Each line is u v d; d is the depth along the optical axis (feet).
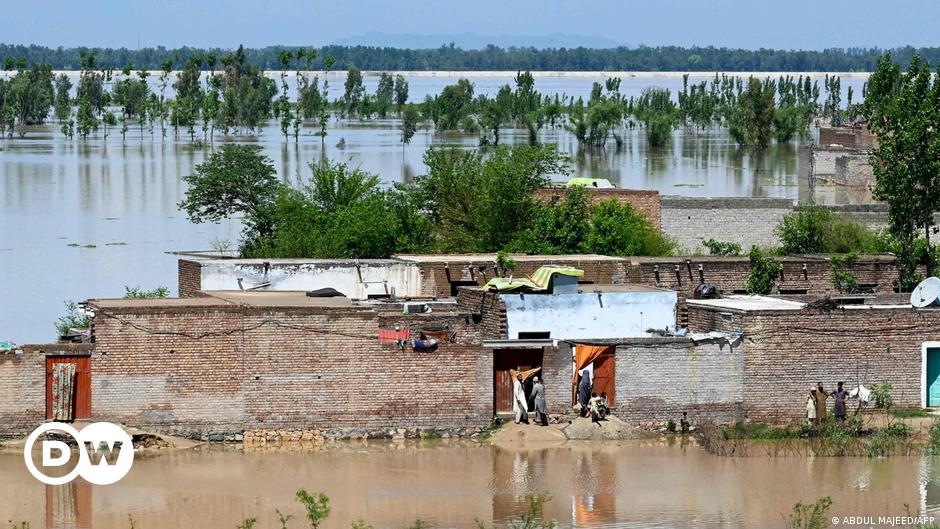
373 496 176.86
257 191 454.40
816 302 220.02
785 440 208.23
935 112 270.67
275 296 226.17
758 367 213.87
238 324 200.13
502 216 342.23
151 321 197.77
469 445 202.80
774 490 182.29
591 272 257.14
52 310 347.97
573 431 207.00
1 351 195.11
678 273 262.67
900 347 218.59
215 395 199.93
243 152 461.37
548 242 317.01
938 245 303.48
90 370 196.95
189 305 199.93
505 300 219.41
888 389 216.74
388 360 204.33
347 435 203.62
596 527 164.86
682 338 212.23
